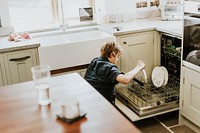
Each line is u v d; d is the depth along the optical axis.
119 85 3.34
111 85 2.36
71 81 1.92
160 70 3.16
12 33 3.39
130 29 3.33
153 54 3.52
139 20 3.92
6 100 1.66
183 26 2.66
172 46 3.34
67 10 3.81
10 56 2.94
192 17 2.52
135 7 3.84
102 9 3.80
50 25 3.74
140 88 3.29
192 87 2.69
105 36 3.37
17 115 1.47
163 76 3.12
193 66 2.61
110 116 1.42
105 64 2.34
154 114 2.95
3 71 2.97
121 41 3.32
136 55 3.44
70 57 3.16
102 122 1.36
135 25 3.55
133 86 3.36
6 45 2.98
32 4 3.65
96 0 3.82
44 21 3.76
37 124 1.37
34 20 3.72
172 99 3.05
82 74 3.29
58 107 1.53
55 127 1.33
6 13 3.46
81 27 3.78
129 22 3.81
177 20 3.70
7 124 1.39
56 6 3.72
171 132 2.87
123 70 3.43
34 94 1.73
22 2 3.61
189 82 2.71
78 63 3.22
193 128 2.89
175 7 3.66
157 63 3.58
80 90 1.76
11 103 1.62
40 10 3.71
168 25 3.41
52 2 3.71
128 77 2.21
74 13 3.86
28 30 3.61
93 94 1.69
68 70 3.21
